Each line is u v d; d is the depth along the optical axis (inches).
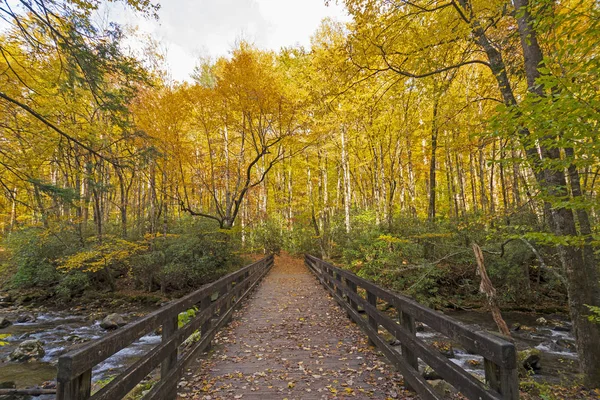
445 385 169.3
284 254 1081.4
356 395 136.9
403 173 826.2
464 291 482.0
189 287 610.9
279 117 567.5
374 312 181.0
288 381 152.4
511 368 69.7
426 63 252.4
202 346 175.3
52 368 285.3
